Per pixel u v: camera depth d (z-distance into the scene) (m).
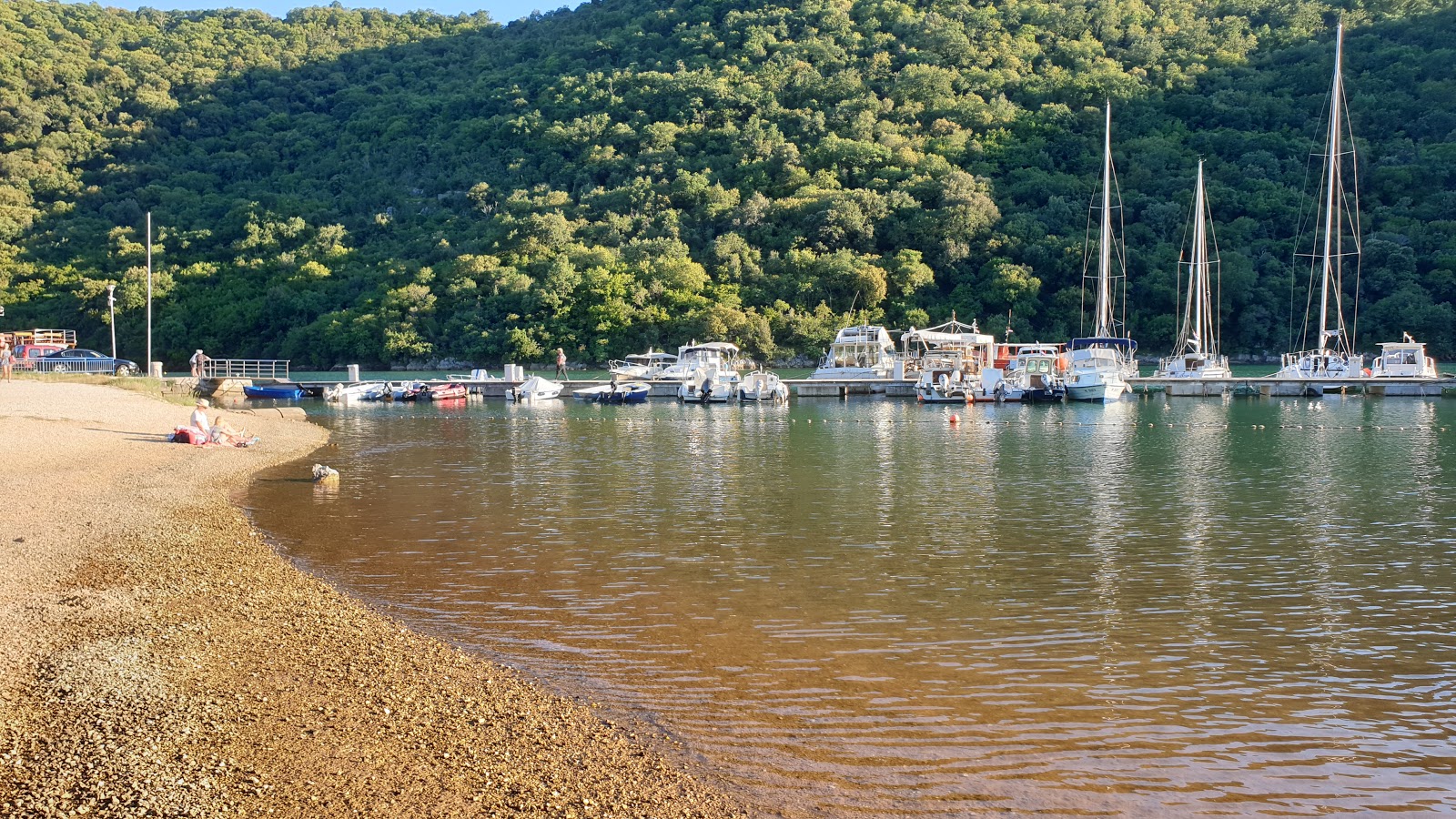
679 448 40.97
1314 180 115.88
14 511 22.02
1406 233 104.88
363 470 33.09
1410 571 19.03
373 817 8.84
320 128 172.75
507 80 180.62
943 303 115.25
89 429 37.50
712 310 108.50
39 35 176.75
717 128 149.75
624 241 124.88
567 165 146.38
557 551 20.55
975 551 20.73
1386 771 10.58
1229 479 31.16
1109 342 75.94
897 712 11.89
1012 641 14.64
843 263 114.38
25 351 76.88
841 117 147.62
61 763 9.45
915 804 9.63
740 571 18.83
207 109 172.38
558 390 76.25
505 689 12.31
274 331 120.75
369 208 147.75
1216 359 84.25
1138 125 133.12
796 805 9.53
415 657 13.37
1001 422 53.31
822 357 108.25
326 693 11.77
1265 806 9.80
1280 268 107.75
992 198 125.81
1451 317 96.25
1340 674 13.37
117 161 154.12
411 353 111.69
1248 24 153.00
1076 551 20.64
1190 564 19.53
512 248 122.81
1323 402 66.56
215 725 10.62
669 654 13.84
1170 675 13.27
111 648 12.84
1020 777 10.27
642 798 9.53
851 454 38.38
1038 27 166.12
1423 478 31.09
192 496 25.34
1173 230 115.00
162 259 127.31
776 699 12.23
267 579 17.27
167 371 116.38
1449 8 133.12
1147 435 45.66
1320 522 23.88
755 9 184.62
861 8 179.88
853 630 15.09
